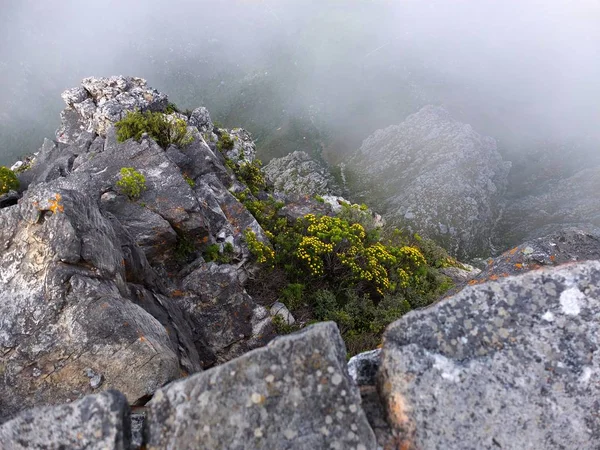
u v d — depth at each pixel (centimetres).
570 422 271
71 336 587
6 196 1469
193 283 990
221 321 966
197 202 1064
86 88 2094
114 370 585
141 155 1157
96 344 587
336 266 1368
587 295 297
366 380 327
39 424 266
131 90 2042
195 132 1503
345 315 1212
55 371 577
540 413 274
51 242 620
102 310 596
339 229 1400
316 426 268
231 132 2844
